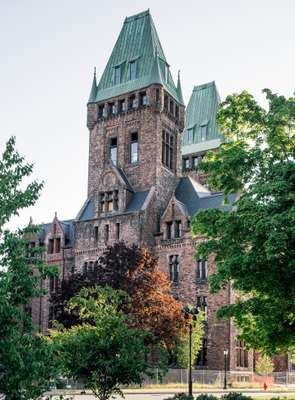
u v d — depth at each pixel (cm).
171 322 5066
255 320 2947
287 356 7262
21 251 1834
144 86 7506
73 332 2412
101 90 7988
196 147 9575
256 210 2608
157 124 7338
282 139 2992
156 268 5722
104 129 7788
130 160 7512
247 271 2598
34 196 1953
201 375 5944
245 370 6381
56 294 5797
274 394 4719
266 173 2920
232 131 3272
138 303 5047
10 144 1986
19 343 1728
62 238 7800
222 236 2986
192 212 6956
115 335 2345
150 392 4678
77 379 2395
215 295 6300
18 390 1758
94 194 7556
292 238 2503
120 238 6912
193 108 10019
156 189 7162
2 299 1672
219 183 3116
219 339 6191
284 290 2578
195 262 6544
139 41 7931
